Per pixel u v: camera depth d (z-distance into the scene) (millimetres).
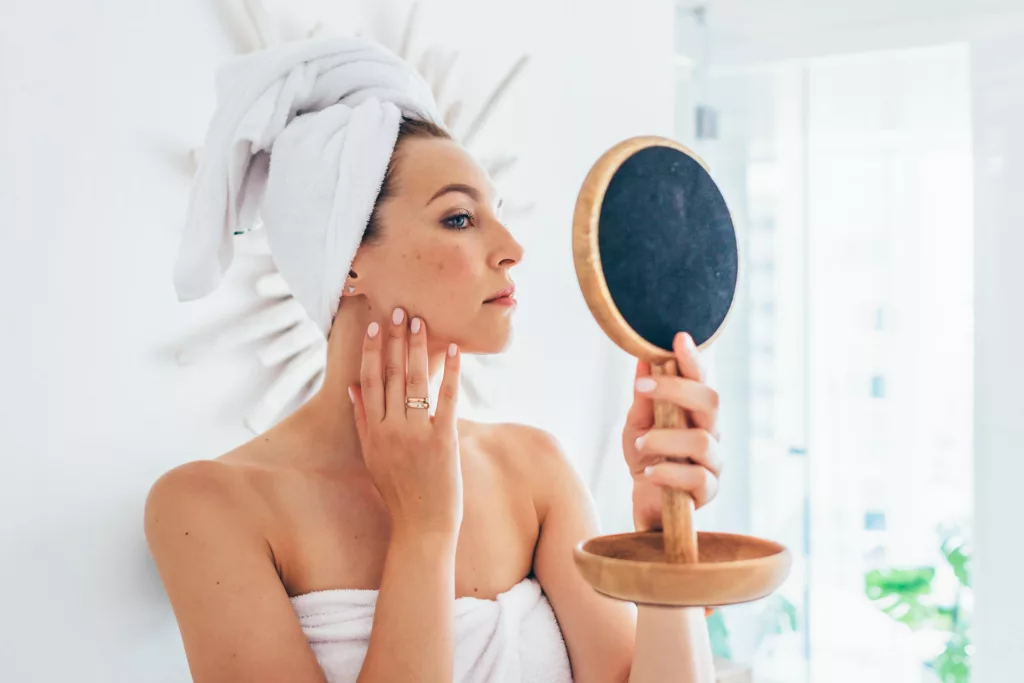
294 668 804
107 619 952
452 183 877
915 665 1993
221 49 1086
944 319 1983
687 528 594
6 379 890
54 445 921
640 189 624
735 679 1845
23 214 908
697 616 839
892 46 1927
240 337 1078
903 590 2008
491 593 951
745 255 2037
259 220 1040
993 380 1845
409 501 820
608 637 955
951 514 1985
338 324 918
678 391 628
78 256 949
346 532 899
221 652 808
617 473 1607
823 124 2020
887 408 2021
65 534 925
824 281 2045
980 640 1840
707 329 654
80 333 946
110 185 979
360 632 861
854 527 2029
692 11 2004
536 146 1478
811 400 2045
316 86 915
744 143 2039
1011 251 1832
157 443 1004
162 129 1027
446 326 864
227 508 853
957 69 1938
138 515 984
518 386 1422
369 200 863
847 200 2029
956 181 1964
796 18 1981
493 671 900
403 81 947
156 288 1013
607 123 1612
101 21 977
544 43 1498
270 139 890
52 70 936
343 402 927
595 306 617
